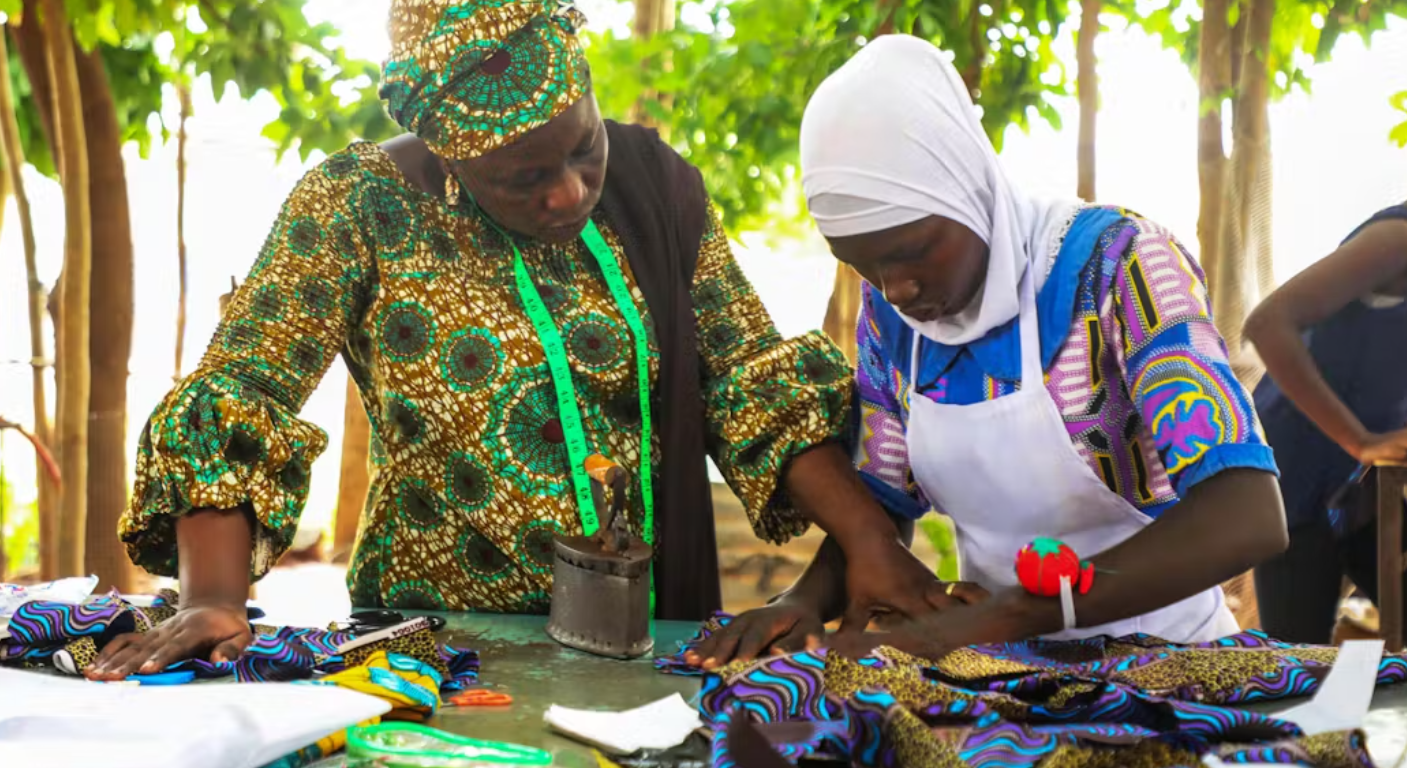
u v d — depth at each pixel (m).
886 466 1.99
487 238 1.96
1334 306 2.61
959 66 3.96
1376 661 1.40
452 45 1.73
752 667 1.35
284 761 1.24
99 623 1.65
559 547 1.79
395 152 1.98
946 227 1.68
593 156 1.86
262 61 4.38
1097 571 1.63
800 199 5.86
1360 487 2.73
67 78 4.16
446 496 1.98
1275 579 2.89
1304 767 1.10
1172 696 1.40
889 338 1.95
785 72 4.28
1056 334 1.73
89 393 4.43
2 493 5.89
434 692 1.42
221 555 1.74
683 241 2.07
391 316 1.93
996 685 1.36
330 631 1.72
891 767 1.17
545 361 1.94
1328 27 3.89
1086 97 3.81
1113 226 1.73
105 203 4.44
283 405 1.85
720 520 3.94
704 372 2.12
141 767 1.09
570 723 1.35
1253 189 3.76
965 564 1.94
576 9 1.81
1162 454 1.65
